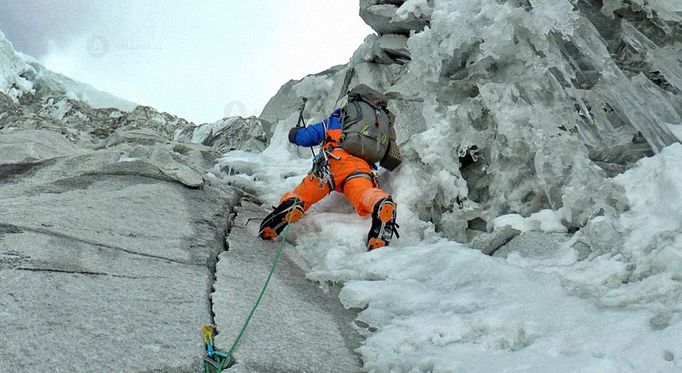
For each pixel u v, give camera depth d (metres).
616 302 2.67
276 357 2.52
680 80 4.45
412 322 2.96
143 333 2.44
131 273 3.01
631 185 3.71
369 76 5.98
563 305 2.80
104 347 2.27
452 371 2.40
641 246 3.17
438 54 4.66
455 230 4.46
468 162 4.81
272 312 2.98
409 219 4.49
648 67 4.64
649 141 4.19
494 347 2.62
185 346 2.41
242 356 2.45
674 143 3.81
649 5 4.45
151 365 2.22
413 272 3.59
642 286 2.79
